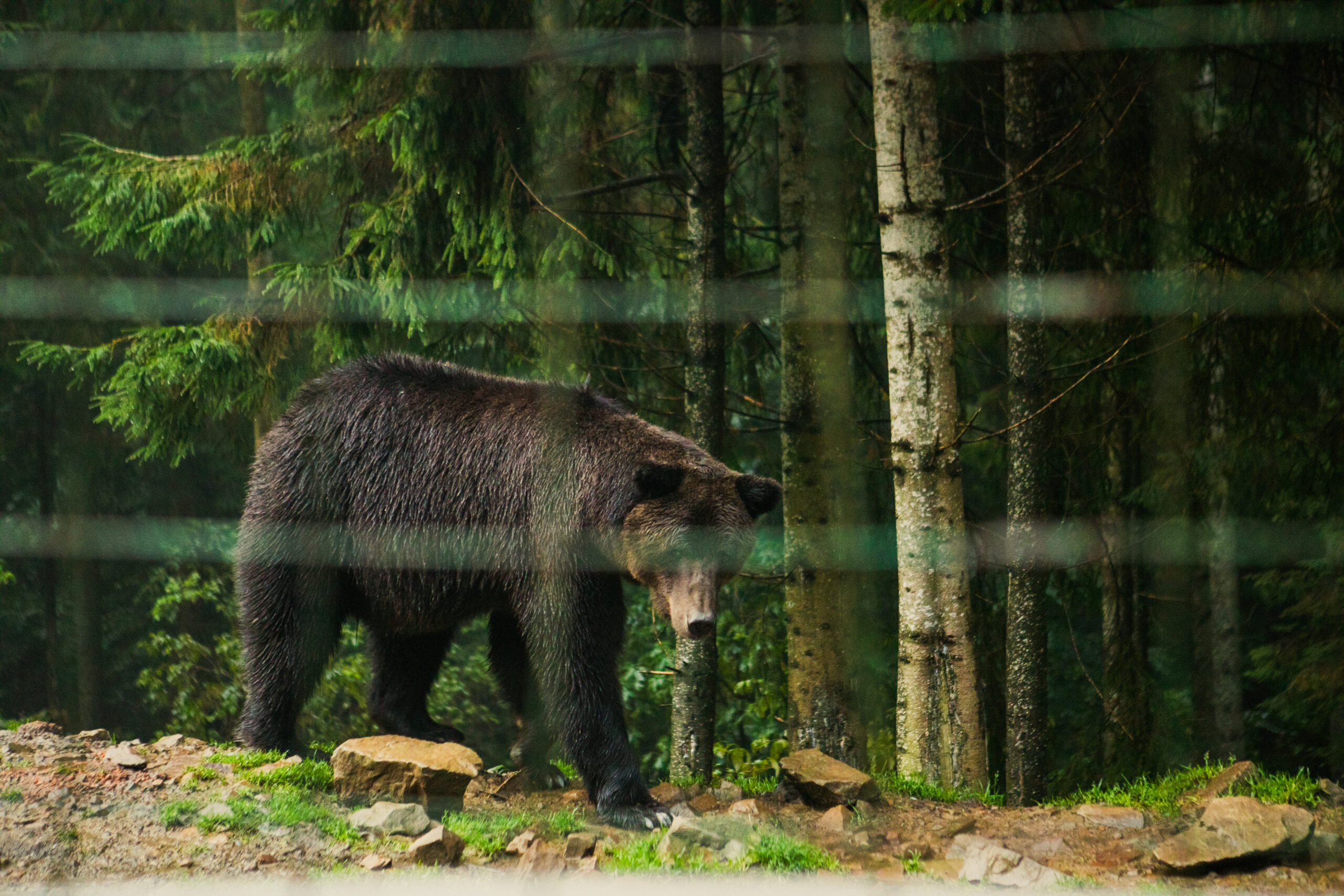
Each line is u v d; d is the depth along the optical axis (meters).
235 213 11.71
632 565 7.33
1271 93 11.33
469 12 10.47
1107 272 11.62
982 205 9.95
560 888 6.10
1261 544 11.86
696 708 10.80
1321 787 7.59
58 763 7.38
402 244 11.11
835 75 8.62
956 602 9.67
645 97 13.27
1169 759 11.92
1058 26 10.42
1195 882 6.41
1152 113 10.71
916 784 8.72
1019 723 10.52
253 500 8.30
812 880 6.30
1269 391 11.37
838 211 8.60
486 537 7.70
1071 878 6.42
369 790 7.20
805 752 8.17
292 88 12.38
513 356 11.77
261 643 8.15
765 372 14.12
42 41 9.19
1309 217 10.81
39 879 5.73
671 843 6.75
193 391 11.33
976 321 12.12
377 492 7.97
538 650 7.49
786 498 10.41
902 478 9.80
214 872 6.01
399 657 9.00
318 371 11.77
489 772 8.71
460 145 10.63
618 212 11.75
